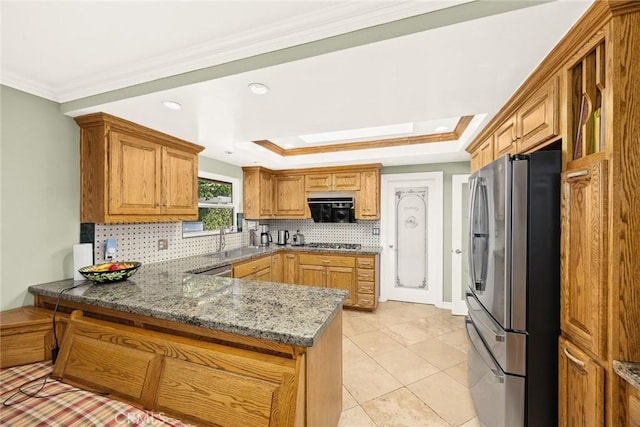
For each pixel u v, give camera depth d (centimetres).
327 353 150
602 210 101
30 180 189
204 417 116
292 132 251
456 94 174
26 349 164
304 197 443
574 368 118
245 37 140
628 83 98
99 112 201
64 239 207
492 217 159
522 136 173
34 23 128
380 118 218
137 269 220
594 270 105
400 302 434
